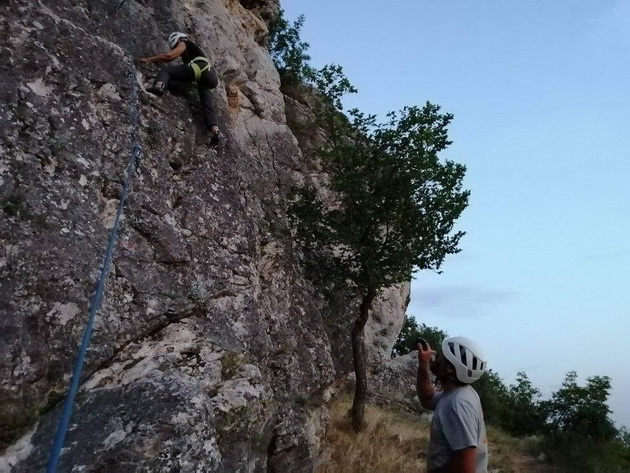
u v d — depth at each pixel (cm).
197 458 412
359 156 1196
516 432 2084
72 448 399
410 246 1175
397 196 1162
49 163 523
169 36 839
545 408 1969
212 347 585
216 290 647
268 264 912
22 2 589
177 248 611
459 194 1159
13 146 500
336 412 1237
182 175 698
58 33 608
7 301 436
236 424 524
